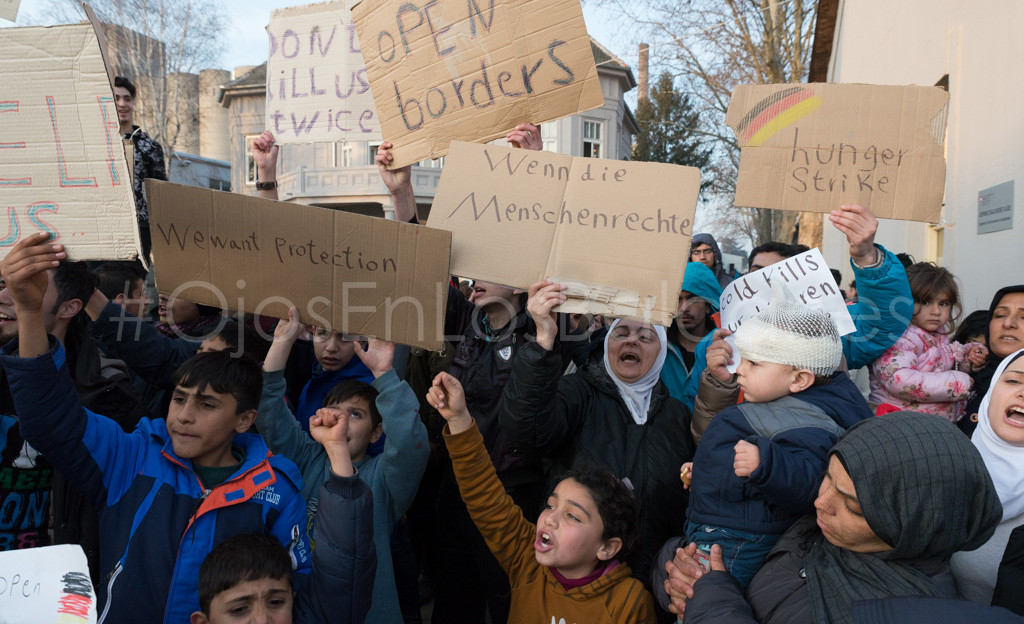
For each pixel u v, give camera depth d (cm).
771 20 2092
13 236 200
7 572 164
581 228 233
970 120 604
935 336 364
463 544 304
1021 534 169
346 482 203
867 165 252
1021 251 501
